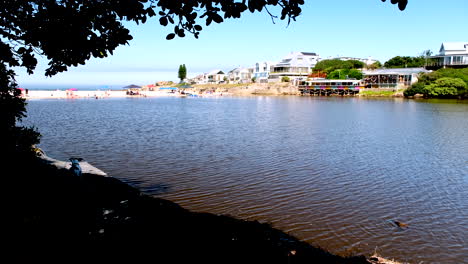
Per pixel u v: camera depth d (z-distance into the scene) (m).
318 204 14.58
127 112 57.09
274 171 19.55
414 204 14.76
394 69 117.00
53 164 16.34
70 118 45.78
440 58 109.00
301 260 8.74
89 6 6.21
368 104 76.75
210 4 5.37
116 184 14.11
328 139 30.62
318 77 131.38
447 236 11.81
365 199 15.28
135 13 5.61
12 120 11.11
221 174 18.83
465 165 21.48
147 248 8.34
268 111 60.62
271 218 13.08
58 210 9.91
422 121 44.28
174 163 21.11
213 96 128.62
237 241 9.33
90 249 7.88
